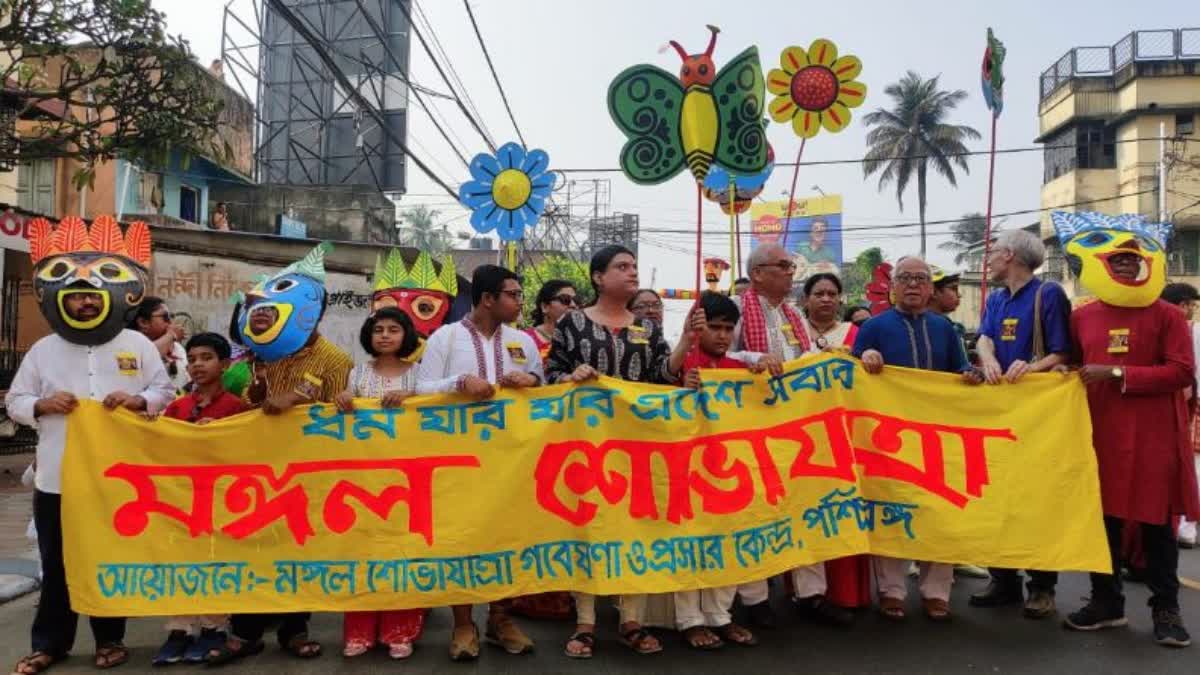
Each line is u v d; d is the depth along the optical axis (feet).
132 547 14.32
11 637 16.37
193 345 15.24
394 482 14.80
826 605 16.43
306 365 15.26
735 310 16.02
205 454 14.67
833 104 22.41
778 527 15.21
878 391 16.12
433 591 14.53
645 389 15.24
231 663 14.48
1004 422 15.93
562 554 14.74
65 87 31.22
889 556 15.74
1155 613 15.55
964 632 16.07
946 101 142.92
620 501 14.83
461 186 30.63
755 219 122.72
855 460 15.83
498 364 15.62
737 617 17.03
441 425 14.97
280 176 80.12
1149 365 15.53
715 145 16.79
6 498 30.53
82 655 14.96
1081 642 15.49
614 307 16.14
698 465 15.15
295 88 80.33
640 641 14.88
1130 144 100.48
